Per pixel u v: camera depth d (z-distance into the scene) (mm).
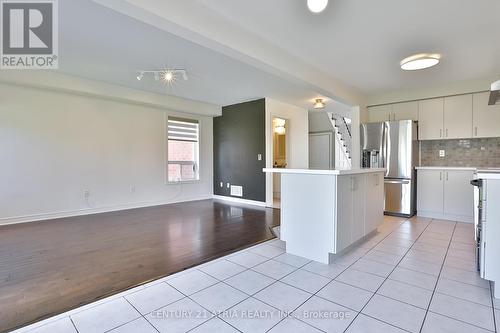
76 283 2168
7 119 3988
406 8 2256
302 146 6582
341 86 4387
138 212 5016
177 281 2211
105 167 5023
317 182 2623
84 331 1569
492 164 4379
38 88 4176
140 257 2736
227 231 3713
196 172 6613
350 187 2754
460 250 2920
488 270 1946
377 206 3455
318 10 2080
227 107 6500
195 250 2947
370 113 5273
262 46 2801
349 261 2621
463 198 4219
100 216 4660
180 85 4680
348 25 2541
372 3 2184
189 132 6469
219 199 6637
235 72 3938
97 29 2652
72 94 4578
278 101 5867
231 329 1591
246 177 6070
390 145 4672
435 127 4629
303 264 2559
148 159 5660
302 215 2742
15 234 3533
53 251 2904
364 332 1557
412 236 3445
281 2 2168
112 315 1730
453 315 1718
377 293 2004
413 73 3949
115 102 5145
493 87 2379
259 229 3820
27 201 4184
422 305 1836
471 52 3189
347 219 2699
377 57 3328
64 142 4527
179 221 4305
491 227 1934
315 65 3602
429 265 2516
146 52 3213
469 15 2369
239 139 6215
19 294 1995
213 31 2301
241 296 1970
